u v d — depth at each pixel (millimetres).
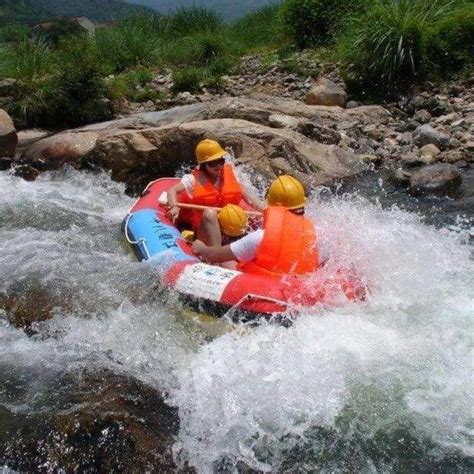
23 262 6152
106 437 3889
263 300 4719
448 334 4547
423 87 11477
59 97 12141
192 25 18781
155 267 5543
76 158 9227
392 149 9625
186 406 4160
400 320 4688
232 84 14070
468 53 11820
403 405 4012
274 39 16969
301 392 4145
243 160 8609
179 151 8984
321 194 8281
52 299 5422
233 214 5465
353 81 12219
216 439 3906
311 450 3809
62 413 4086
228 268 5418
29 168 9273
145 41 17094
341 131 10164
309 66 13695
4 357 4719
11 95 12391
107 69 14844
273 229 4953
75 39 14367
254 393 4176
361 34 12352
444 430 3857
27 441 3875
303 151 9000
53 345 4859
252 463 3744
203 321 4875
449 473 3623
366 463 3715
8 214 7637
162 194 6824
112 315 5137
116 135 9094
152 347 4758
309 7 15086
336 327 4590
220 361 4488
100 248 6547
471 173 8586
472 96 10914
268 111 10133
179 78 13984
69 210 7871
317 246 4988
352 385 4156
